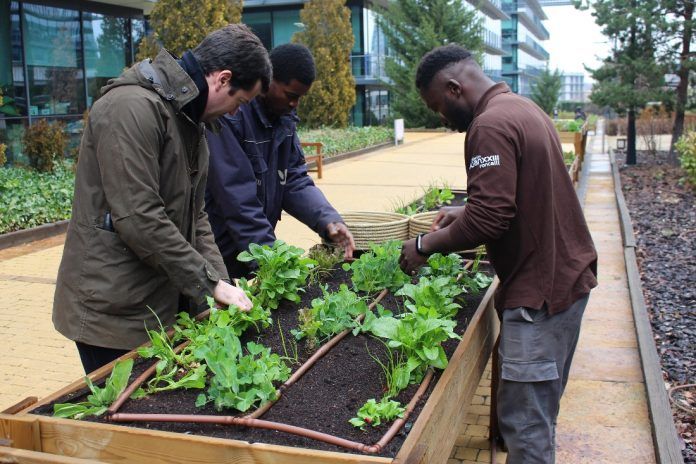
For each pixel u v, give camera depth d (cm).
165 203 258
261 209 349
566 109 7612
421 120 3123
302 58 337
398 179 1456
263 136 358
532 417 270
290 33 3039
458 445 387
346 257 391
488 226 252
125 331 258
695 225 999
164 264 246
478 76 279
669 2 1666
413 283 361
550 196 261
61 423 201
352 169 1673
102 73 1723
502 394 275
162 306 268
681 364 492
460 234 261
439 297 296
